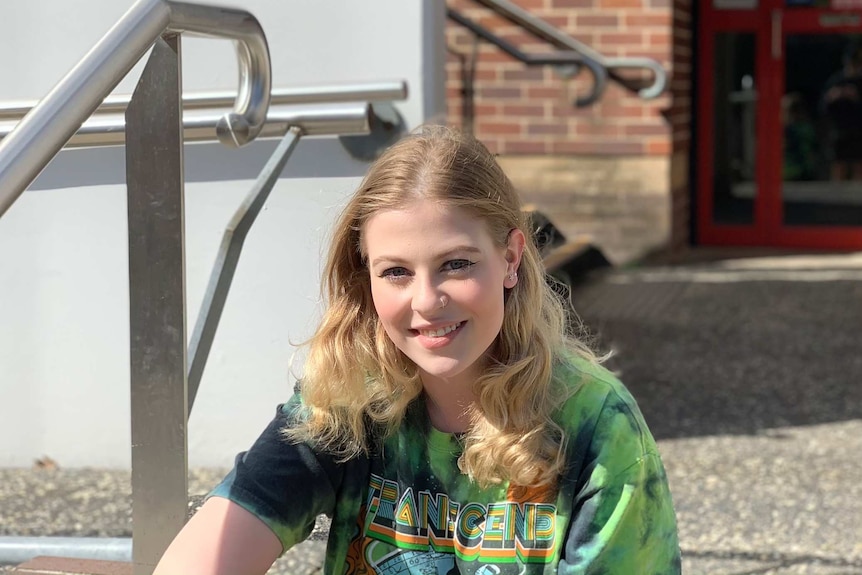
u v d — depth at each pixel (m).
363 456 1.70
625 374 5.11
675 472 3.79
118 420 3.47
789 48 9.09
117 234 3.34
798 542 3.17
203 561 1.62
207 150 3.13
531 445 1.58
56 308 3.42
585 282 4.76
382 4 3.34
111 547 2.48
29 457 3.52
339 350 1.68
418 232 1.55
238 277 3.11
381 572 1.68
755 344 5.69
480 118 8.13
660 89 5.65
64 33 3.36
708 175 9.19
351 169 3.09
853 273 7.80
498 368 1.60
